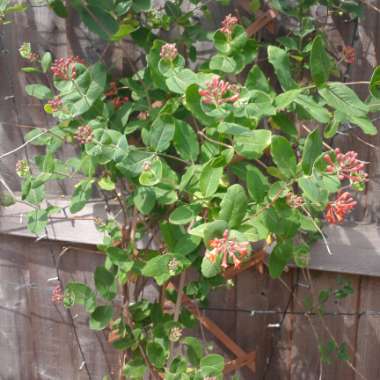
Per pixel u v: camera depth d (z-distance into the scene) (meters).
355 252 1.68
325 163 1.07
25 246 1.97
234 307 1.86
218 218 1.12
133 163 1.30
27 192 1.57
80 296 1.54
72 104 1.36
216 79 1.06
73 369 2.06
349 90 1.15
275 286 1.81
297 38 1.56
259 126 1.57
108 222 1.66
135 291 1.72
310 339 1.83
